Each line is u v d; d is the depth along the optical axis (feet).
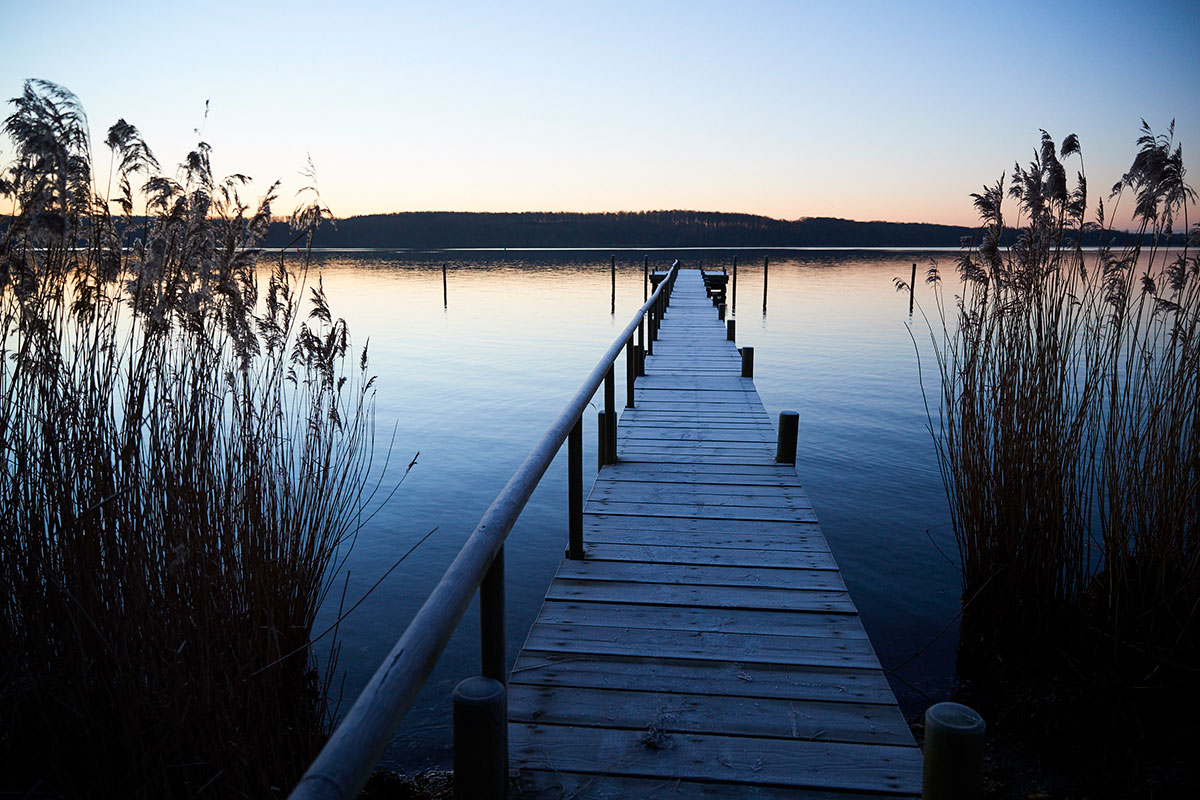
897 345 61.82
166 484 8.87
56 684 7.73
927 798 5.66
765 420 21.97
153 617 8.28
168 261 9.14
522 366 52.80
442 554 20.54
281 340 10.93
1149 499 11.08
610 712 8.11
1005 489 12.48
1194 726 10.23
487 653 6.48
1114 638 10.93
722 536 13.26
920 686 12.92
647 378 28.30
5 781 7.75
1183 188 11.55
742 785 6.98
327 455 11.08
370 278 152.15
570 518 12.28
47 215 7.46
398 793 10.27
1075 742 10.30
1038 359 12.31
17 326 8.09
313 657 12.63
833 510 23.52
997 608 12.66
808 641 9.70
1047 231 12.82
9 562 7.84
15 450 7.98
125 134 8.84
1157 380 11.42
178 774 7.75
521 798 6.72
